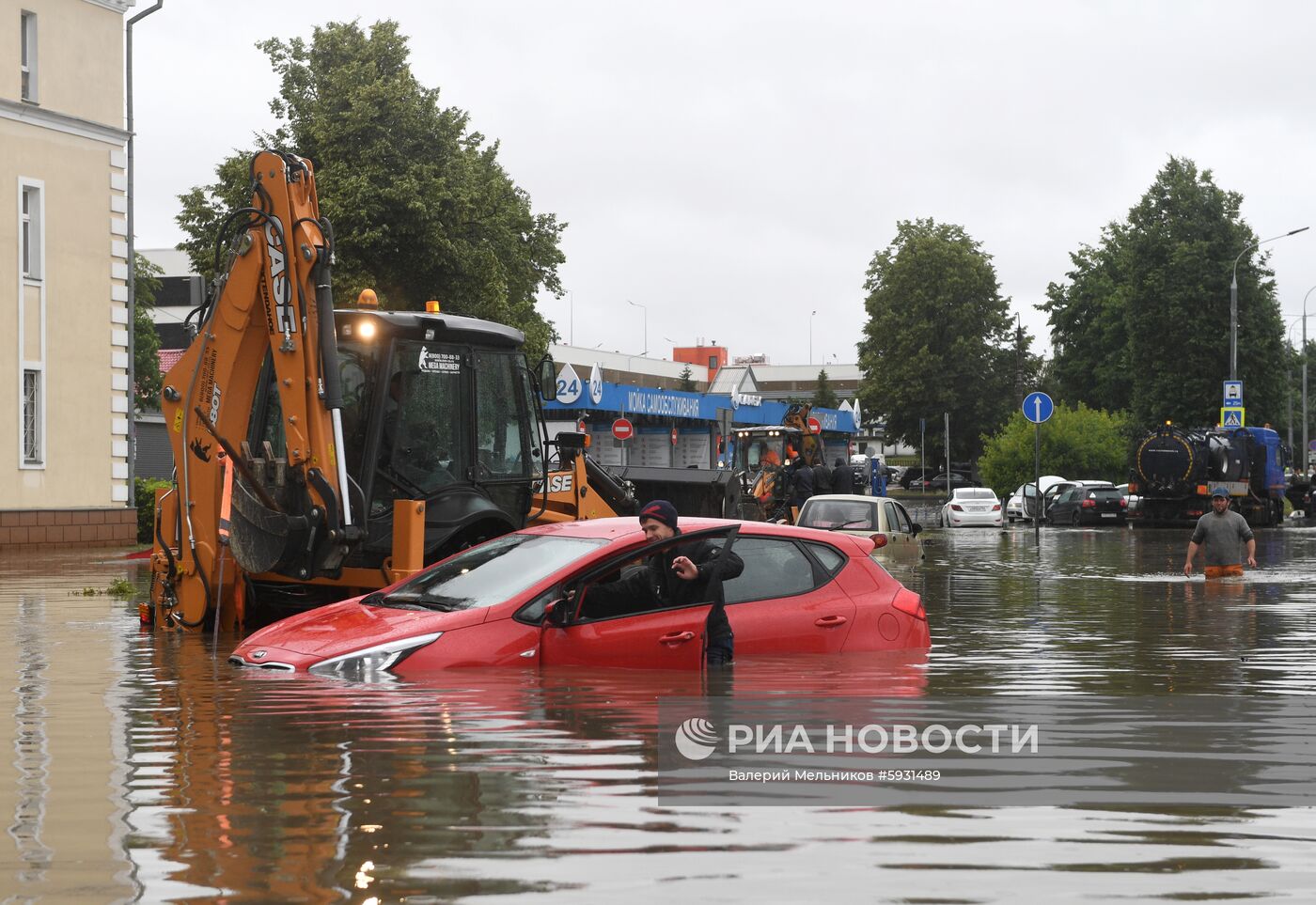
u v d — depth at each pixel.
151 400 72.62
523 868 4.23
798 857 4.38
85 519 32.34
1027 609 15.71
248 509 12.20
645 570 9.01
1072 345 89.38
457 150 43.31
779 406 70.44
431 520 13.71
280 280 12.48
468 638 8.61
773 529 9.85
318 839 4.60
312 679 8.43
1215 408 68.19
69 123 32.25
